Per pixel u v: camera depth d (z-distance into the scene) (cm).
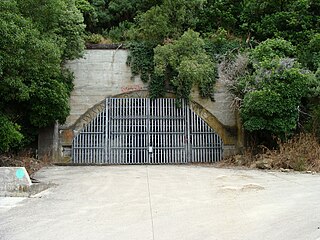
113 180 1171
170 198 862
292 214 687
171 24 2184
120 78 2117
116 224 638
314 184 1042
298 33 2130
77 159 2039
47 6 1438
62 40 1573
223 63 2061
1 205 795
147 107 2103
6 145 1355
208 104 2112
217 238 556
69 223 647
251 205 774
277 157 1575
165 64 2052
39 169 1569
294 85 1691
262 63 1794
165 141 2086
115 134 2072
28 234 585
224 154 2091
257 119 1719
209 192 934
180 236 568
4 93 1389
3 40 1127
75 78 2100
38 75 1478
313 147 1556
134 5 2433
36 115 1792
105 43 2162
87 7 2320
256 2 2302
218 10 2338
